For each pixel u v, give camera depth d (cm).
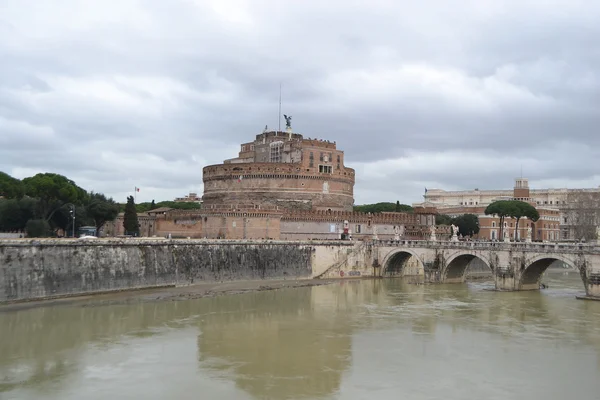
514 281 13512
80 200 16412
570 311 10631
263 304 11388
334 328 9144
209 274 14238
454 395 6119
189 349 7756
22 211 15938
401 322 9631
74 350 7612
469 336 8619
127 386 6303
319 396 6056
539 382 6531
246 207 17362
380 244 17100
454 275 15638
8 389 6169
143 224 19712
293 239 17338
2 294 10275
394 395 6100
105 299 11356
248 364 7119
